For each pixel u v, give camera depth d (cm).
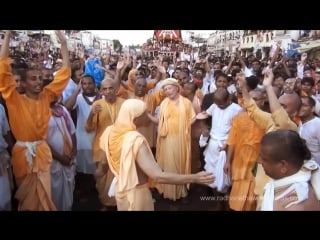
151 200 227
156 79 320
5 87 235
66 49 264
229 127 293
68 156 278
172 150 305
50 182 264
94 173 301
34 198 257
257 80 279
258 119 248
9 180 262
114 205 289
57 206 275
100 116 285
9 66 237
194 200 304
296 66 308
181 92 322
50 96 259
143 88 308
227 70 312
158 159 312
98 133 290
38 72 248
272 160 147
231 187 294
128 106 213
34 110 248
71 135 284
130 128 213
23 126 246
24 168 252
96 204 295
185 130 306
